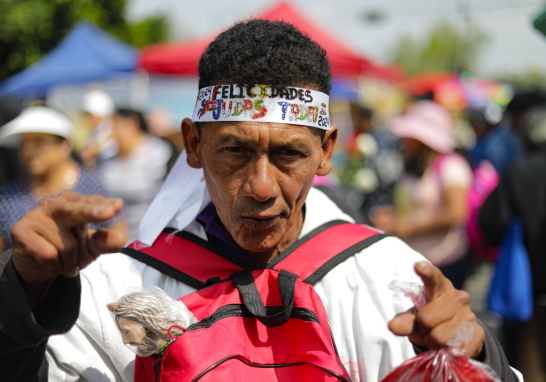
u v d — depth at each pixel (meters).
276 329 1.06
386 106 9.61
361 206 3.95
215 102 1.02
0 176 3.90
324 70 1.08
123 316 0.99
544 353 2.87
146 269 1.23
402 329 0.83
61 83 5.52
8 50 9.81
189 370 0.95
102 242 0.74
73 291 0.84
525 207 2.79
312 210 1.32
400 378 0.90
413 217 3.33
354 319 1.17
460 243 3.29
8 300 0.79
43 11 9.70
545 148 2.95
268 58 1.00
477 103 9.42
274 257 1.21
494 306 2.91
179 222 1.28
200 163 1.16
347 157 4.31
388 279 1.19
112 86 6.83
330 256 1.21
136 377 1.07
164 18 14.91
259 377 0.98
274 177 1.02
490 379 0.85
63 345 1.16
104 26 11.78
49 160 2.95
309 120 1.02
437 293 0.85
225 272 1.18
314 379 0.99
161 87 7.16
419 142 3.37
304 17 4.75
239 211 1.02
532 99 4.54
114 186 3.99
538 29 1.76
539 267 2.80
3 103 5.65
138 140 4.15
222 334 1.01
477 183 3.69
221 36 1.08
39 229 0.75
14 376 0.88
